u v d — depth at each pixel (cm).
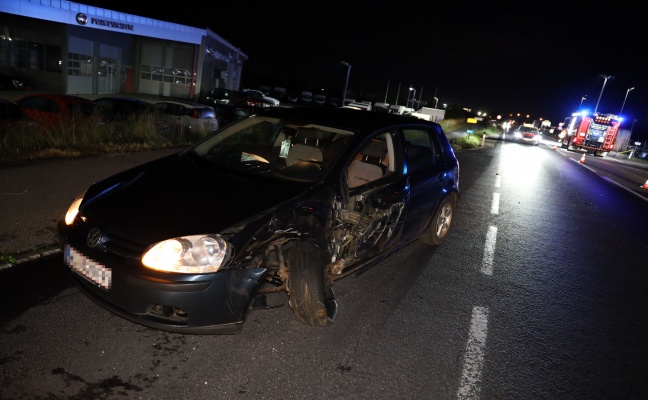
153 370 298
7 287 384
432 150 565
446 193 577
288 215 345
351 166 458
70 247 331
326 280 369
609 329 431
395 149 472
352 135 428
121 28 2678
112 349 315
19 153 821
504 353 366
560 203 1074
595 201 1170
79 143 967
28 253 446
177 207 334
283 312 392
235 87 4462
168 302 293
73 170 763
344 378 311
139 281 294
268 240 328
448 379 323
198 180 379
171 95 3291
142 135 1155
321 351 341
